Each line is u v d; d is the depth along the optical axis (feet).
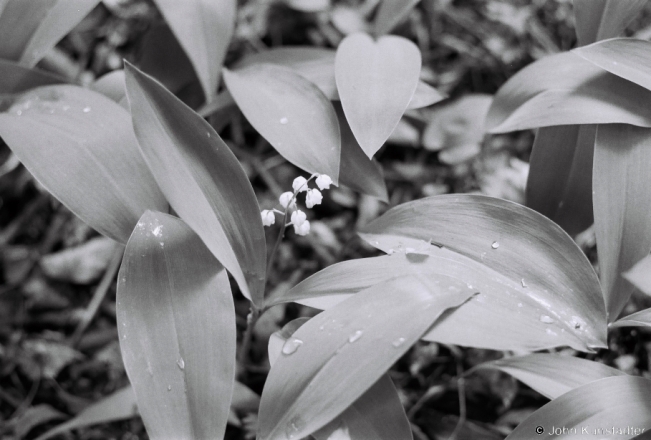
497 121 2.13
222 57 2.19
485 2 2.76
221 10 2.21
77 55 2.65
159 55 2.36
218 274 1.93
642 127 2.02
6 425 2.29
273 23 2.68
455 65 2.68
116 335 2.41
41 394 2.35
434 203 2.01
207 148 1.95
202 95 2.41
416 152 2.59
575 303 1.89
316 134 2.06
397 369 2.34
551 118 2.05
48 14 2.15
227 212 1.95
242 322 2.35
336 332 1.85
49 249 2.51
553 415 1.87
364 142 1.99
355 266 1.95
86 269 2.47
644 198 1.98
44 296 2.45
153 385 1.85
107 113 2.08
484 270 1.93
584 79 2.09
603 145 2.02
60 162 2.00
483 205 1.98
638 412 1.86
